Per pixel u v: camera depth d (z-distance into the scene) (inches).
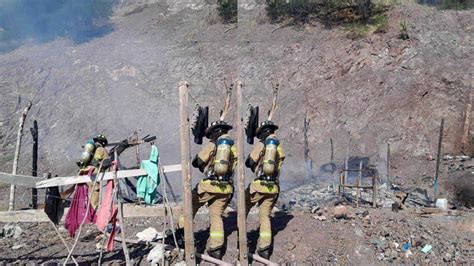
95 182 301.3
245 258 293.7
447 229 363.3
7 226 387.5
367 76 790.5
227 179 300.0
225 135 302.8
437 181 543.5
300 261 305.9
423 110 743.7
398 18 886.4
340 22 920.9
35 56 871.7
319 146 712.4
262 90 807.1
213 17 997.2
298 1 975.6
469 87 747.4
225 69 842.2
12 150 721.0
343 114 752.3
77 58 864.3
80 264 307.1
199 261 301.3
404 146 709.3
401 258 315.0
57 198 314.0
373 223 357.7
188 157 293.3
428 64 787.4
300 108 765.9
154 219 398.6
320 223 348.8
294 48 863.1
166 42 917.2
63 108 783.7
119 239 331.9
